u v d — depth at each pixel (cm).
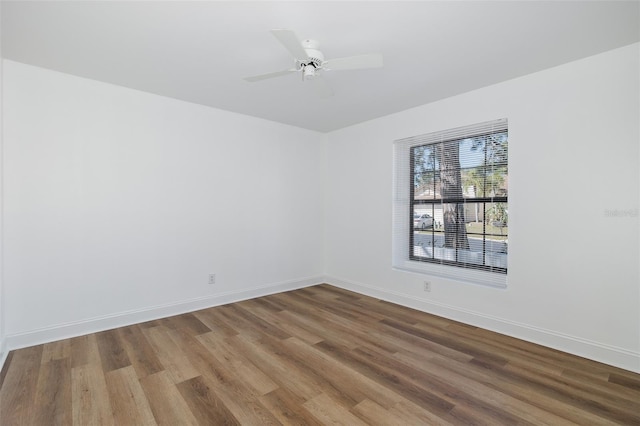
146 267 332
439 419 181
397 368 237
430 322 331
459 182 343
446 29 211
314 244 487
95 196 302
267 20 201
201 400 198
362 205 440
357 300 409
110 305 310
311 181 482
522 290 288
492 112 306
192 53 245
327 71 275
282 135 446
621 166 236
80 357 251
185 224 358
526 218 285
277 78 292
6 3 183
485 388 212
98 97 302
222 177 387
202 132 369
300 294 437
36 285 273
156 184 338
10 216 261
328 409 190
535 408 191
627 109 234
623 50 235
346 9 189
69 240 289
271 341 284
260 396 202
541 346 273
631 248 233
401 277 391
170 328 312
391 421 179
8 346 258
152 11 192
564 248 264
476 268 330
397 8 188
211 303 379
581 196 255
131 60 258
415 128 373
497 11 191
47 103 277
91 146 299
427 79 293
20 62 263
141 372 230
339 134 474
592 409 190
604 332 245
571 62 258
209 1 182
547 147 272
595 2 182
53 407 191
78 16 197
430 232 372
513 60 255
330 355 258
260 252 424
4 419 180
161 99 339
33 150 271
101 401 197
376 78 290
